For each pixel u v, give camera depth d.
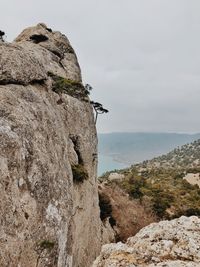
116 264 8.41
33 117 21.22
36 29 43.78
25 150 18.81
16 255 16.59
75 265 28.66
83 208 31.86
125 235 52.47
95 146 38.66
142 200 71.62
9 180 17.03
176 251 8.71
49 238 19.52
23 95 22.02
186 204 81.50
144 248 9.00
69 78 39.69
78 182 31.42
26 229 17.69
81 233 30.98
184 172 168.25
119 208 59.12
